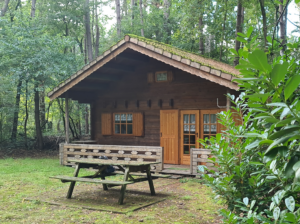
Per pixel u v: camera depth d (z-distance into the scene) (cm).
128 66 1127
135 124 1154
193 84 1034
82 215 512
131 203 584
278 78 139
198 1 1575
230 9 1669
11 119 1731
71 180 611
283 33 1075
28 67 1380
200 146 1013
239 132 272
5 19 1500
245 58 235
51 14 1947
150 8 2519
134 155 934
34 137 1805
